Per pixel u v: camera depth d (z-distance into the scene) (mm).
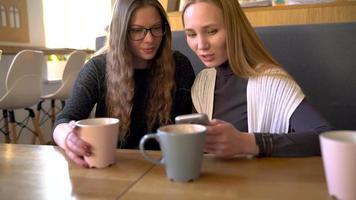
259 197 512
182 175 581
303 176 596
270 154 717
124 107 1139
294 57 1486
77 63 3074
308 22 1600
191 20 1001
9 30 3322
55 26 4082
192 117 690
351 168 468
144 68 1211
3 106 2525
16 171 674
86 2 4617
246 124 1028
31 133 3383
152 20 1089
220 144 700
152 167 675
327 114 1476
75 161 705
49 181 616
